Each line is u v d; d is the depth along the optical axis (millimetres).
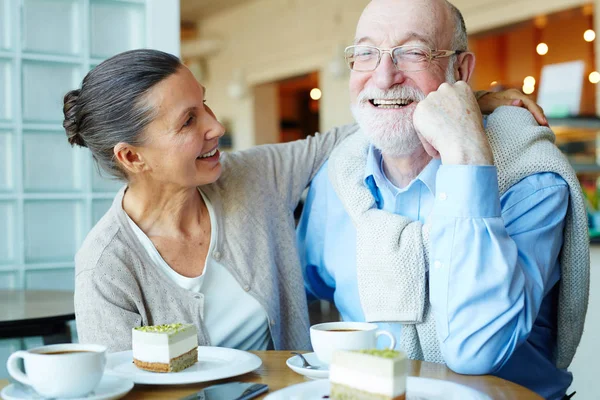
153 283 1272
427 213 1338
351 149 1467
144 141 1225
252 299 1350
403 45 1316
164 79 1217
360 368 799
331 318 4305
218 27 9469
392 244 1254
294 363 1000
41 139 2322
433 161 1329
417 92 1319
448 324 1080
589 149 4051
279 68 8281
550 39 7098
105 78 1216
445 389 863
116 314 1217
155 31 2393
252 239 1389
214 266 1339
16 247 2279
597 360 2572
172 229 1312
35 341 1520
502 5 5367
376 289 1258
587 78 6660
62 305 1688
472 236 1073
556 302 1317
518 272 1085
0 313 1568
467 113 1134
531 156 1222
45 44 2320
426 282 1243
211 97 9797
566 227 1245
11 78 2273
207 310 1325
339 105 7344
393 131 1314
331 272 1449
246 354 1047
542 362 1312
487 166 1088
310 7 7629
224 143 9352
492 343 1059
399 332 1277
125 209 1312
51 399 847
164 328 1014
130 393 921
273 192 1478
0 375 1473
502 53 7602
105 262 1235
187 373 949
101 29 2391
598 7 4809
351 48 1374
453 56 1385
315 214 1531
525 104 1414
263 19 8516
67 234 2357
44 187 2324
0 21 2260
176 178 1255
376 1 1371
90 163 2375
